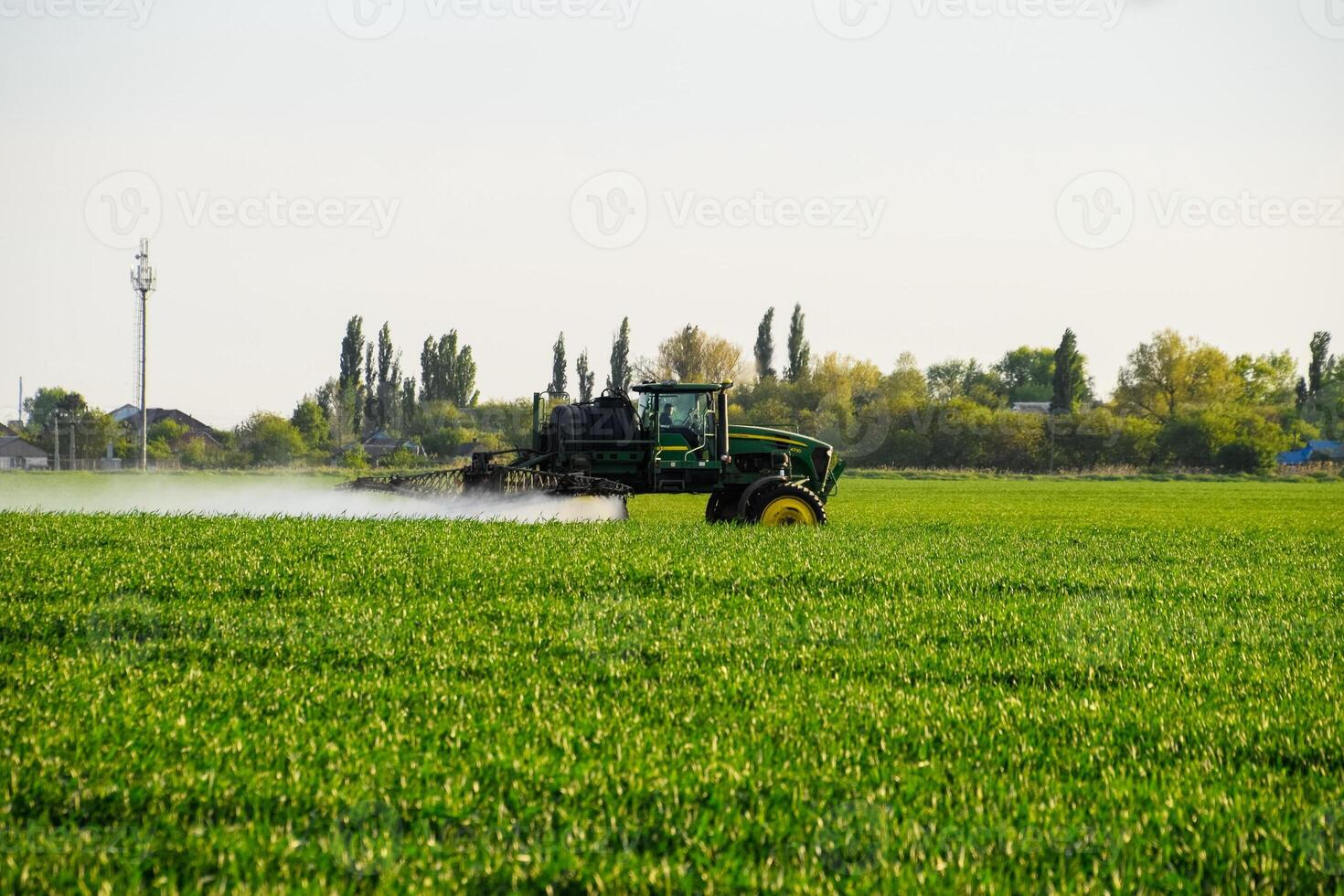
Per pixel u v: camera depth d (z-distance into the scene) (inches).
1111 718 1102.4
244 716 1055.6
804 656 1349.7
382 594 1740.9
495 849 750.5
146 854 738.2
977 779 914.7
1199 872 747.4
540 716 1057.5
